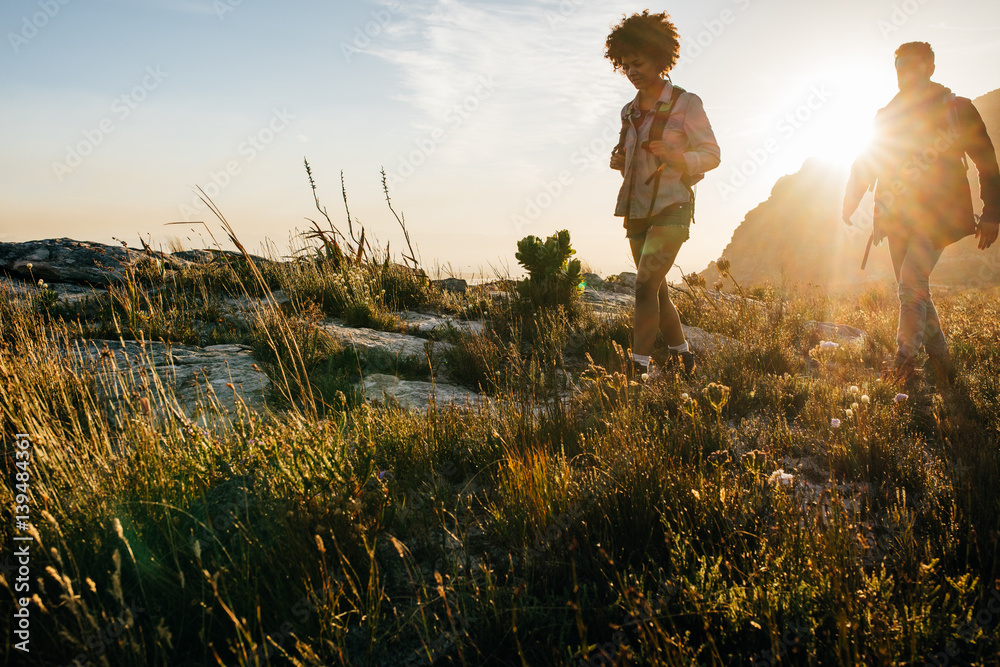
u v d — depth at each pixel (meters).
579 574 2.09
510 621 1.78
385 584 2.04
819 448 3.04
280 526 2.09
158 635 1.62
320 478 2.36
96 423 3.06
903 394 3.56
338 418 3.37
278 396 3.79
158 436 2.71
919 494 2.59
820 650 1.60
